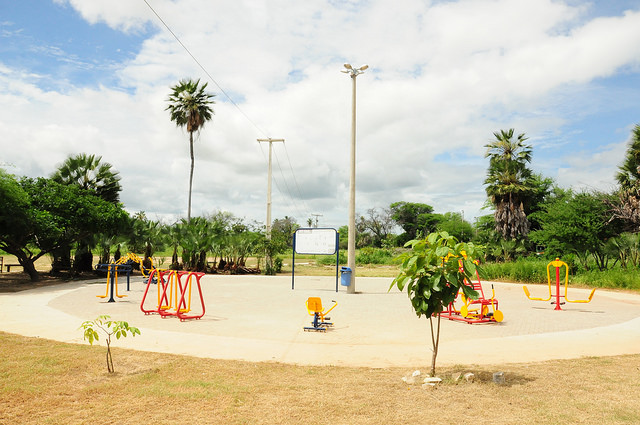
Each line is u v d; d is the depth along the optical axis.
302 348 7.79
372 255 53.03
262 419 4.30
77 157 26.50
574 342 8.55
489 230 42.50
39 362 6.34
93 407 4.60
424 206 105.12
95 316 11.18
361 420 4.27
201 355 7.10
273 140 32.59
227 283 22.92
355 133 19.52
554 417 4.33
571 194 25.91
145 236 28.25
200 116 36.09
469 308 13.99
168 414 4.41
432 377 5.66
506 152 37.78
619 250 24.25
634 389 5.25
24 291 17.00
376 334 9.31
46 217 19.75
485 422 4.21
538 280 24.19
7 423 4.15
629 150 28.20
